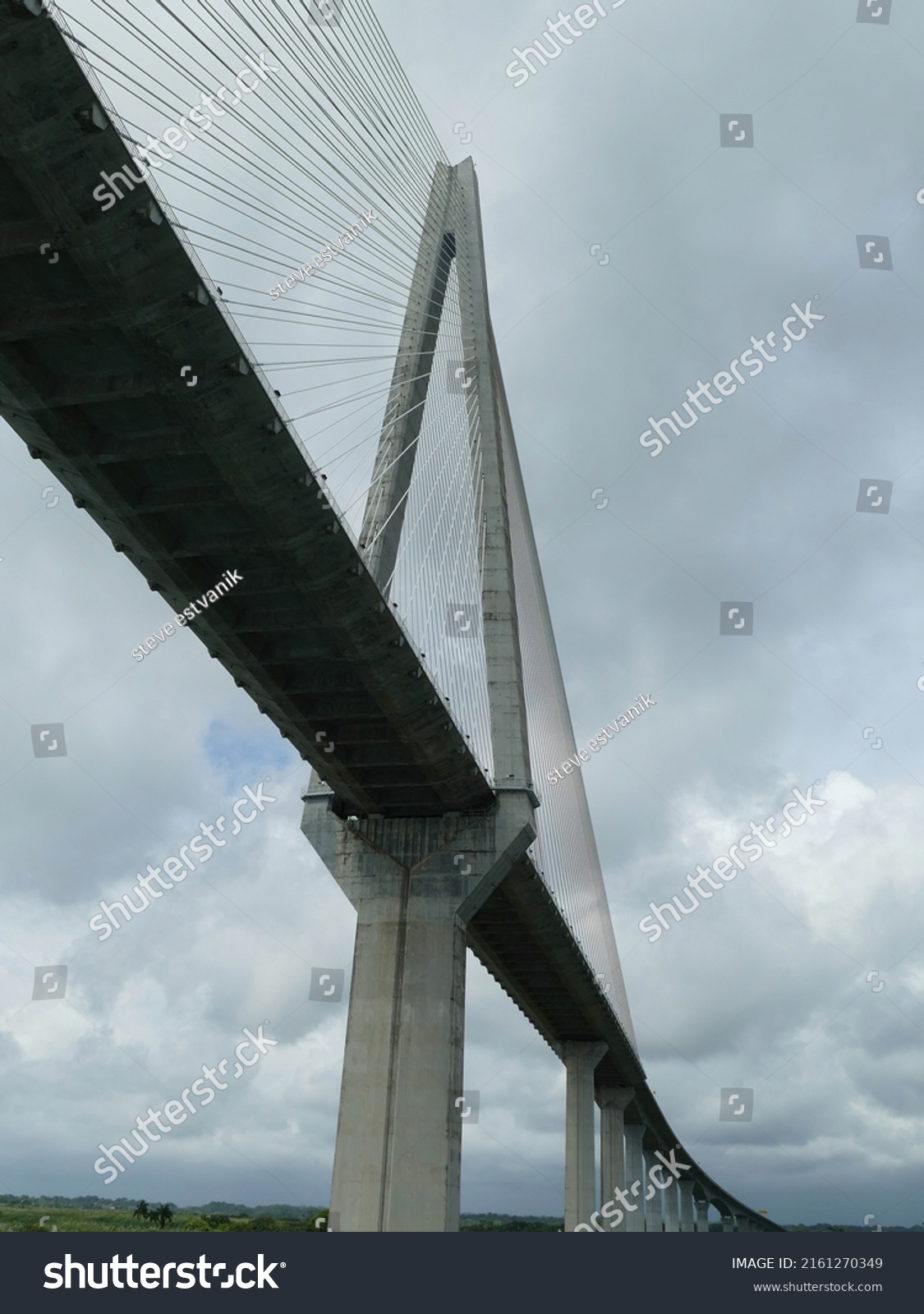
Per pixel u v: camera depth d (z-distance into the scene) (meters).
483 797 35.75
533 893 40.56
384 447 35.44
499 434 46.22
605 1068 73.00
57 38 13.42
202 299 17.08
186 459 20.78
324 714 29.89
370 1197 31.64
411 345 39.06
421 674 27.84
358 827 36.56
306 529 22.33
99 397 18.83
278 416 19.66
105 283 16.39
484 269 48.88
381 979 34.16
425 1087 32.72
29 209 15.67
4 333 17.56
